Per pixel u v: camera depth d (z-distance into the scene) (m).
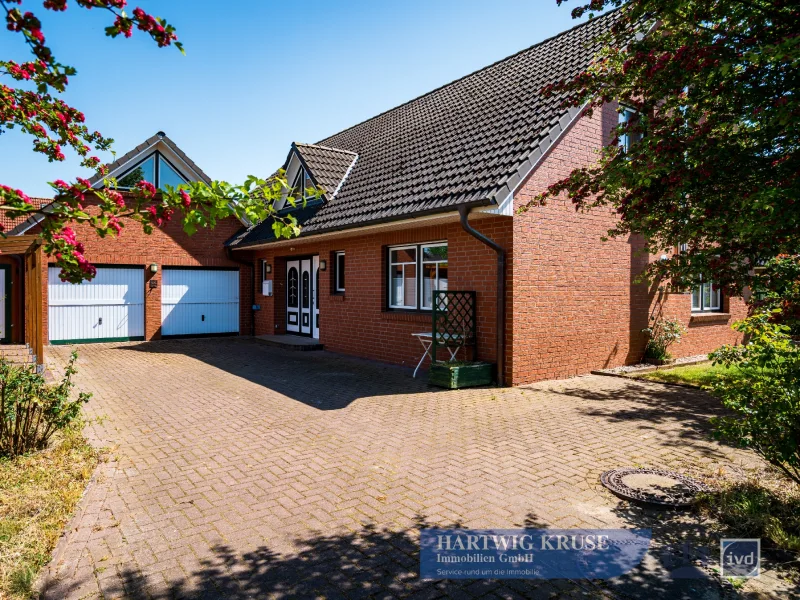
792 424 3.75
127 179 16.23
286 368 11.48
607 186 4.33
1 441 5.30
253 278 18.58
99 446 5.94
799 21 3.31
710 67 3.59
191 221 3.61
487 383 9.48
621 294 11.13
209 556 3.61
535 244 9.50
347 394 8.80
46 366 11.40
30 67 3.75
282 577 3.37
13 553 3.54
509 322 9.27
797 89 3.38
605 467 5.30
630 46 4.41
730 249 4.05
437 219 9.73
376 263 12.47
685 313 12.91
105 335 16.19
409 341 11.56
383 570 3.46
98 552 3.64
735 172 3.58
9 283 13.10
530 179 9.23
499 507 4.39
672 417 7.24
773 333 3.99
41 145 4.38
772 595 3.19
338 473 5.16
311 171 13.99
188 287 17.56
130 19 2.81
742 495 4.32
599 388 9.17
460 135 11.48
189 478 5.03
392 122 16.05
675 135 3.82
